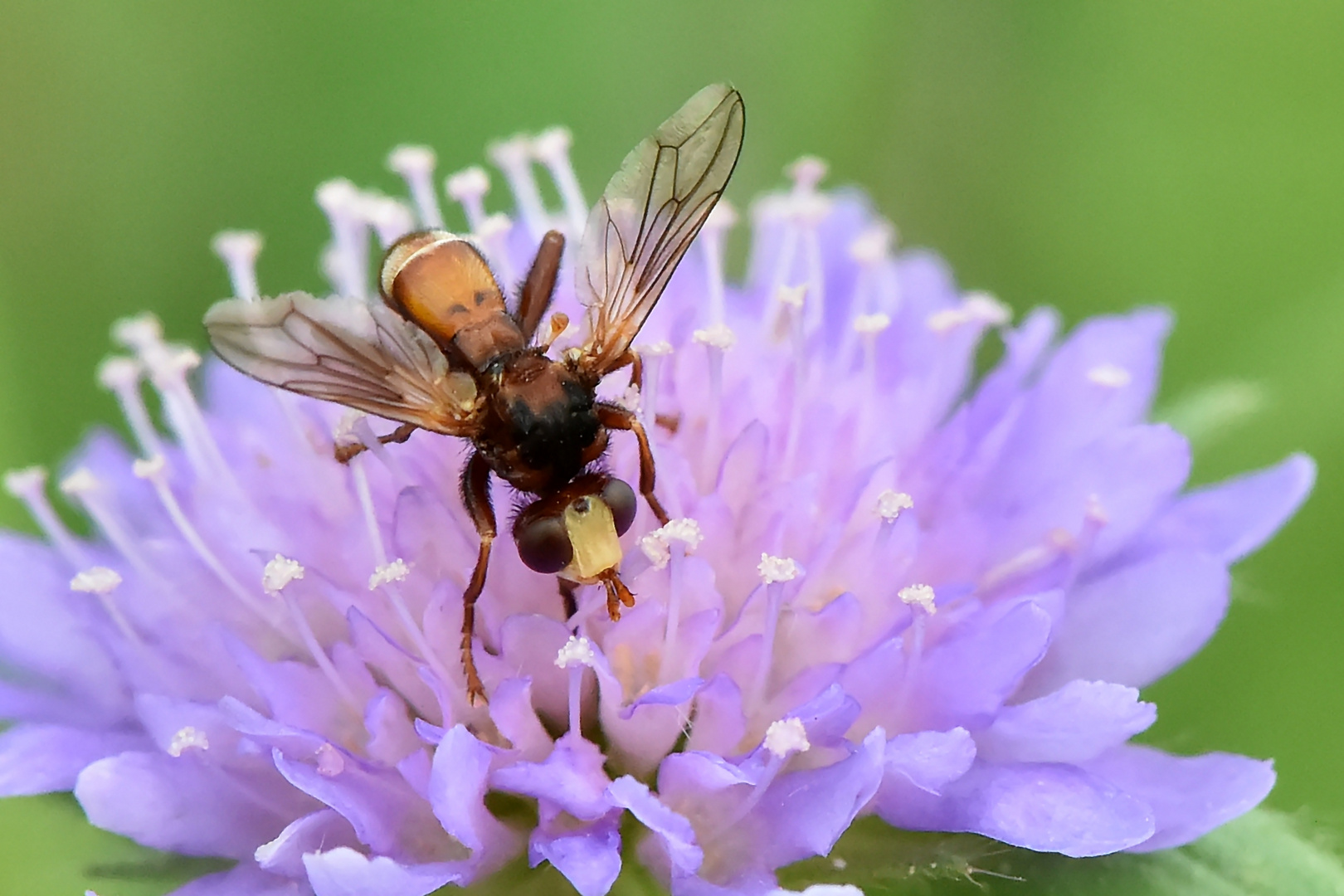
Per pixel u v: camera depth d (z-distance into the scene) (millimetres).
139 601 107
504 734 103
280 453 109
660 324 110
